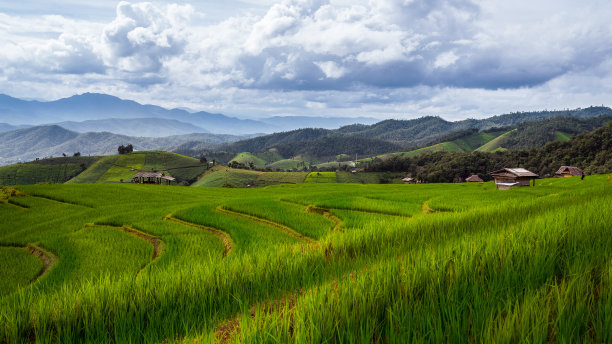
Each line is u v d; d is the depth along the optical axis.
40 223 30.81
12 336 4.25
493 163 168.75
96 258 19.03
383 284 3.61
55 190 48.31
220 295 4.82
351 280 4.05
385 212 27.81
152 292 5.14
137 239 23.20
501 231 6.25
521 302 2.85
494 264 3.83
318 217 25.94
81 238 23.64
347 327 2.70
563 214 7.05
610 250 3.96
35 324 4.42
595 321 2.45
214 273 5.87
